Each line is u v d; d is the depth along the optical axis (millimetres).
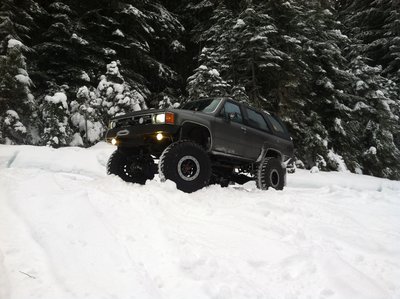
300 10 18016
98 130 13219
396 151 19188
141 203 4137
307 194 6711
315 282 2695
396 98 21688
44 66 14828
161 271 2664
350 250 3453
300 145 16250
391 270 3061
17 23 13867
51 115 12398
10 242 2744
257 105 14938
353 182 12102
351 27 25875
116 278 2426
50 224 3119
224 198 5188
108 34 16281
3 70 11773
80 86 14516
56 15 14094
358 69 19984
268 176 7027
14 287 2170
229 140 6383
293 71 15703
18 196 3803
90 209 3531
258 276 2770
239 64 16281
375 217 4914
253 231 3699
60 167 8219
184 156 5430
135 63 17062
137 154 6676
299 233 3707
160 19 17422
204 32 17516
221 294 2363
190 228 3656
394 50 23609
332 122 17656
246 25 15109
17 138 12281
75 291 2193
